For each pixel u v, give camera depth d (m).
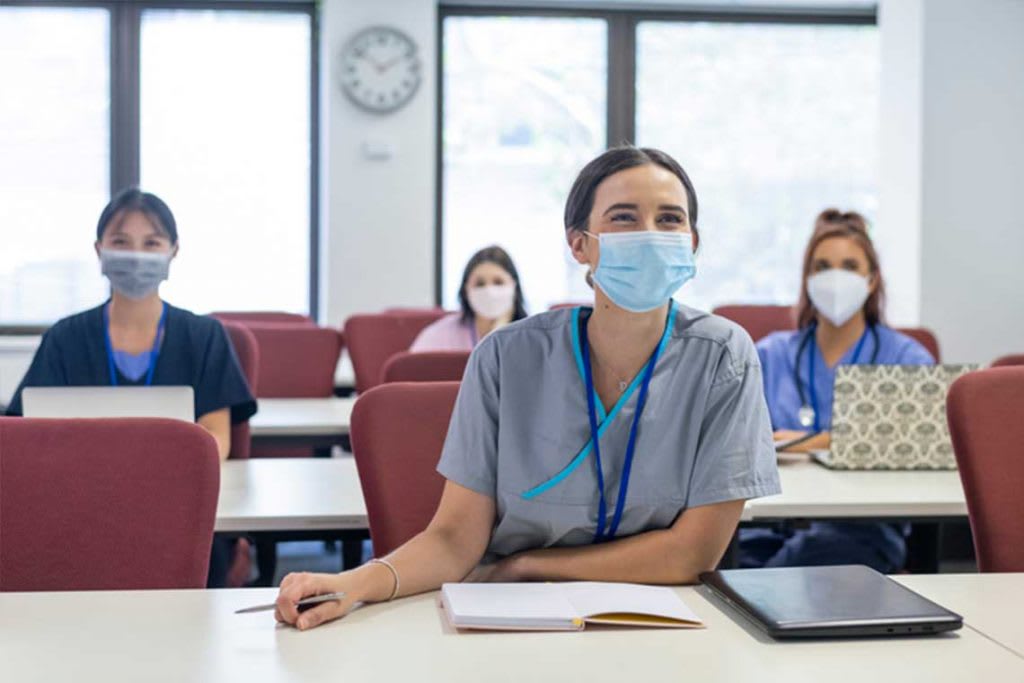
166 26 6.74
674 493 1.68
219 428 2.68
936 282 6.41
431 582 1.58
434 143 6.70
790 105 7.00
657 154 1.70
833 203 7.03
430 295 6.66
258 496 2.25
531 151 6.94
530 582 1.61
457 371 2.91
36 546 1.66
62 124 6.70
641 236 1.62
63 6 6.66
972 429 1.88
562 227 1.78
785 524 2.23
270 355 4.08
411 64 6.56
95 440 1.69
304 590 1.39
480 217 6.95
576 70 6.91
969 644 1.31
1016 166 6.42
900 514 2.22
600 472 1.67
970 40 6.37
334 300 6.60
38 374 2.63
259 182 6.84
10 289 6.70
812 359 3.03
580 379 1.69
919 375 2.60
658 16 6.89
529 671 1.21
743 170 7.01
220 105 6.80
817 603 1.39
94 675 1.19
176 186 6.80
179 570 1.66
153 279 2.63
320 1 6.59
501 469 1.69
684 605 1.44
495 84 6.89
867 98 7.02
